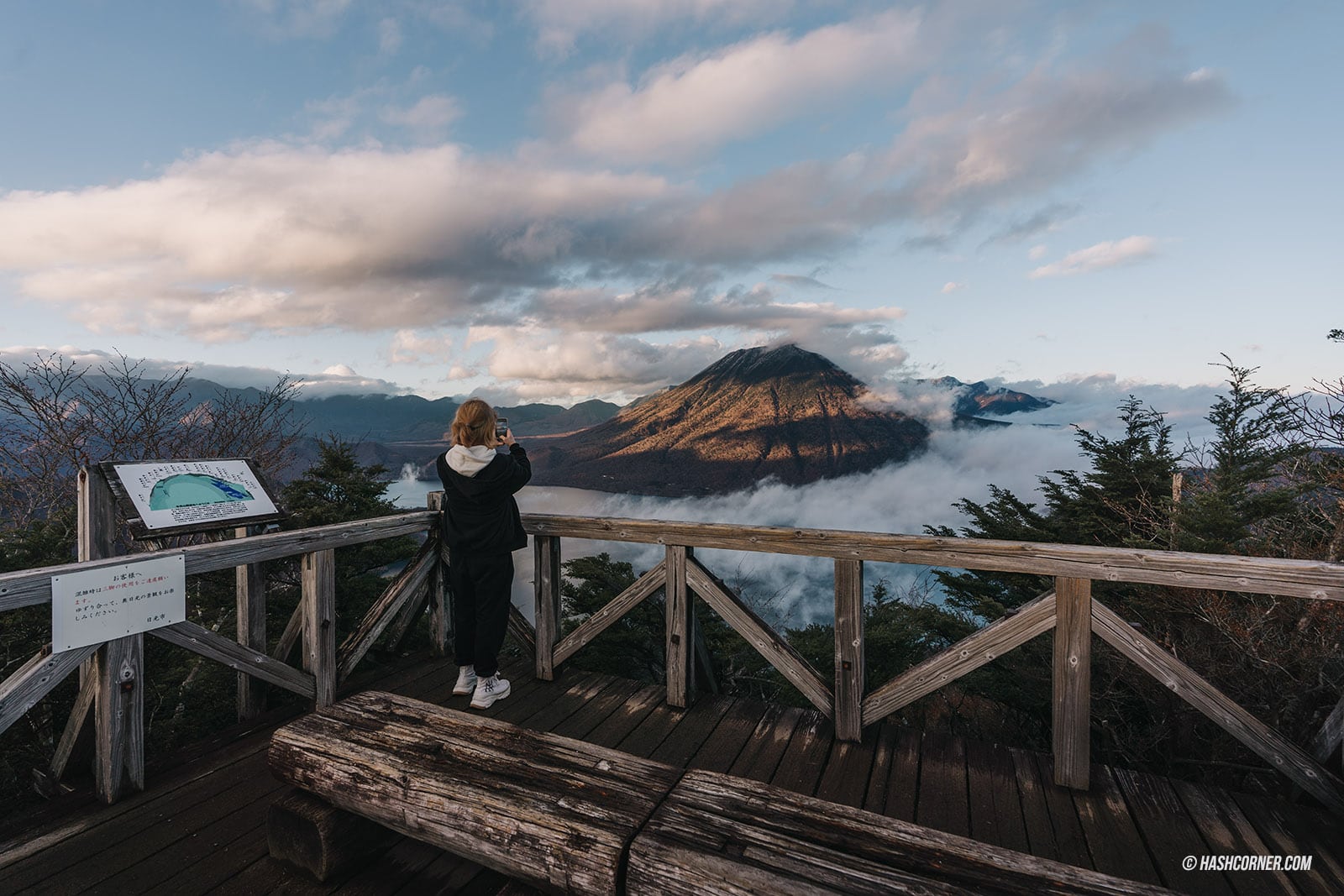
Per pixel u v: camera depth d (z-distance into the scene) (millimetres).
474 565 3066
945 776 2596
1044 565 2500
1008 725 5469
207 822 2283
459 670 3574
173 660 3734
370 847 2037
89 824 2256
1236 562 2221
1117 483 7582
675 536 3182
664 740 2904
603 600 6793
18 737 3088
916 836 1429
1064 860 2102
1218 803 2396
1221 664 3922
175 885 1951
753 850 1378
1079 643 2473
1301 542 5227
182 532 2758
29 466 6238
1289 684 3480
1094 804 2396
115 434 6570
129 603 2416
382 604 3646
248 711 3141
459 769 1755
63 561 3785
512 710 3213
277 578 5000
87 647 2285
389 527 3561
